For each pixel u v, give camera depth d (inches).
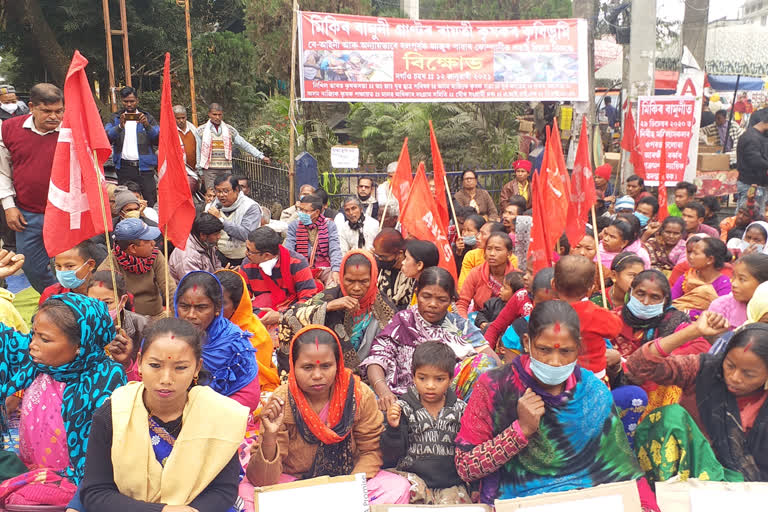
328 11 668.7
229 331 149.9
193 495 110.7
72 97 159.8
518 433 124.6
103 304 128.5
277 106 654.5
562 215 234.7
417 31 462.6
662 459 136.9
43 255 244.7
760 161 411.5
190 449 109.7
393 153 570.3
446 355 140.6
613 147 705.0
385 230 206.2
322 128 585.0
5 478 131.0
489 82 476.4
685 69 637.3
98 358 128.3
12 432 149.6
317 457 142.1
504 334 181.3
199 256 244.5
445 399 146.5
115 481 109.9
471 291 235.1
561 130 588.7
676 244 291.0
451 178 532.1
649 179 444.8
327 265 305.1
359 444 145.0
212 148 453.4
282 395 140.9
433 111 563.2
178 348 105.1
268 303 225.3
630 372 142.5
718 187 582.2
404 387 166.7
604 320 152.4
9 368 136.1
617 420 128.7
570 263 152.6
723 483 124.3
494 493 133.6
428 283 167.5
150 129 414.9
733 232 330.6
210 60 773.9
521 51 477.4
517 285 209.3
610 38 729.0
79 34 717.9
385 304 185.5
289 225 311.3
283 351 179.2
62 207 161.2
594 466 128.9
